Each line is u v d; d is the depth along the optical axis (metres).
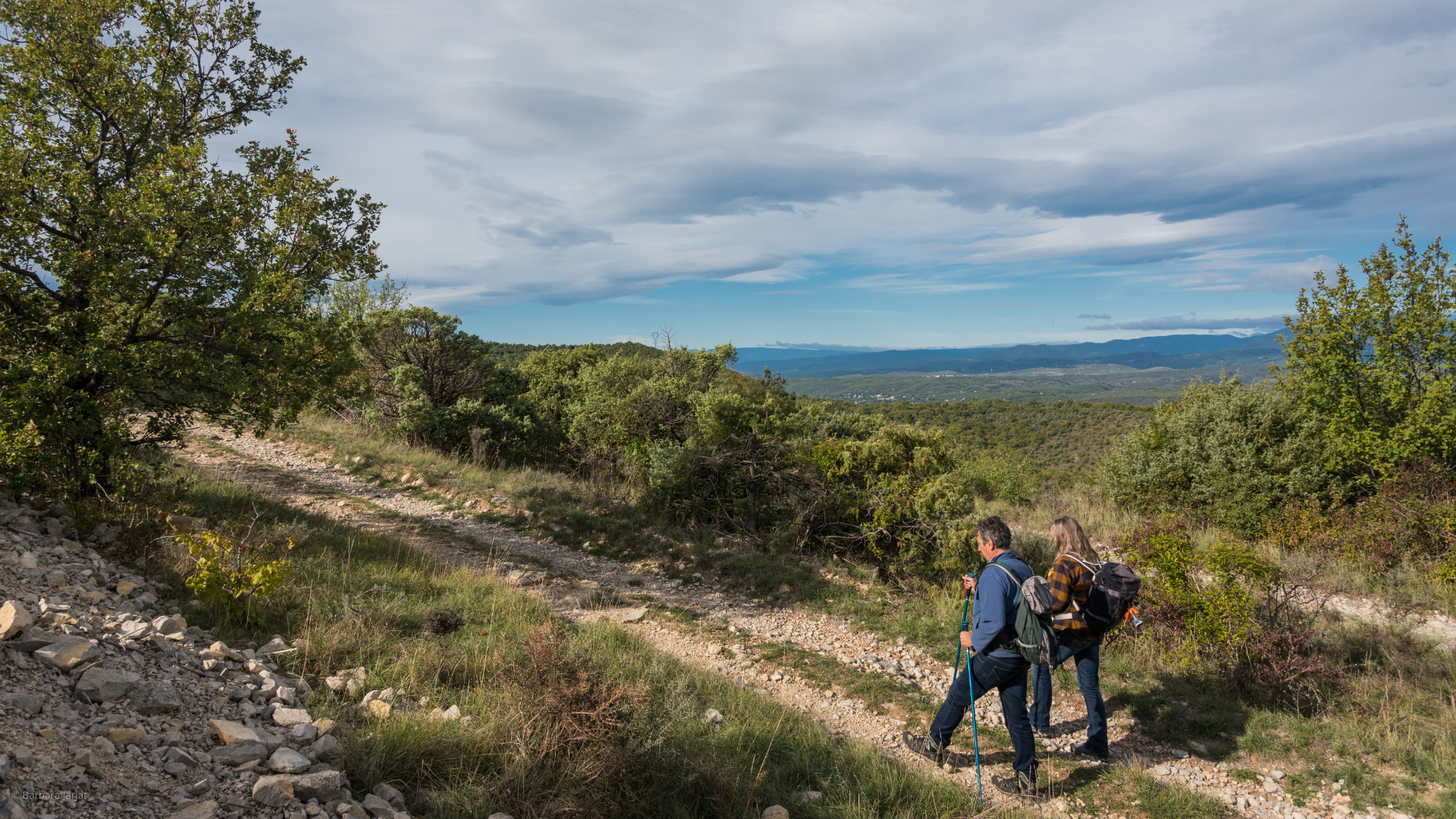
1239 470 12.77
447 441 18.72
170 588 5.48
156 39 8.45
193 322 8.02
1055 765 5.02
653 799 3.62
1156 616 6.65
